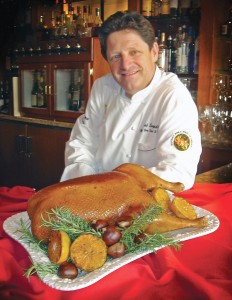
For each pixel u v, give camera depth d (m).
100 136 1.57
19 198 1.09
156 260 0.72
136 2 2.86
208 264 0.72
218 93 2.58
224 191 1.14
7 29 3.87
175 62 2.77
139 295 0.62
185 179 1.10
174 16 2.72
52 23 3.52
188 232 0.80
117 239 0.68
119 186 0.77
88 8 3.27
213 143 2.46
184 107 1.25
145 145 1.37
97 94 1.61
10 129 3.56
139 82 1.33
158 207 0.75
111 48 1.28
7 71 3.97
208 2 2.47
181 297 0.62
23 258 0.74
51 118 3.34
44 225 0.70
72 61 3.02
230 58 2.67
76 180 0.78
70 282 0.62
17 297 0.62
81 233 0.68
